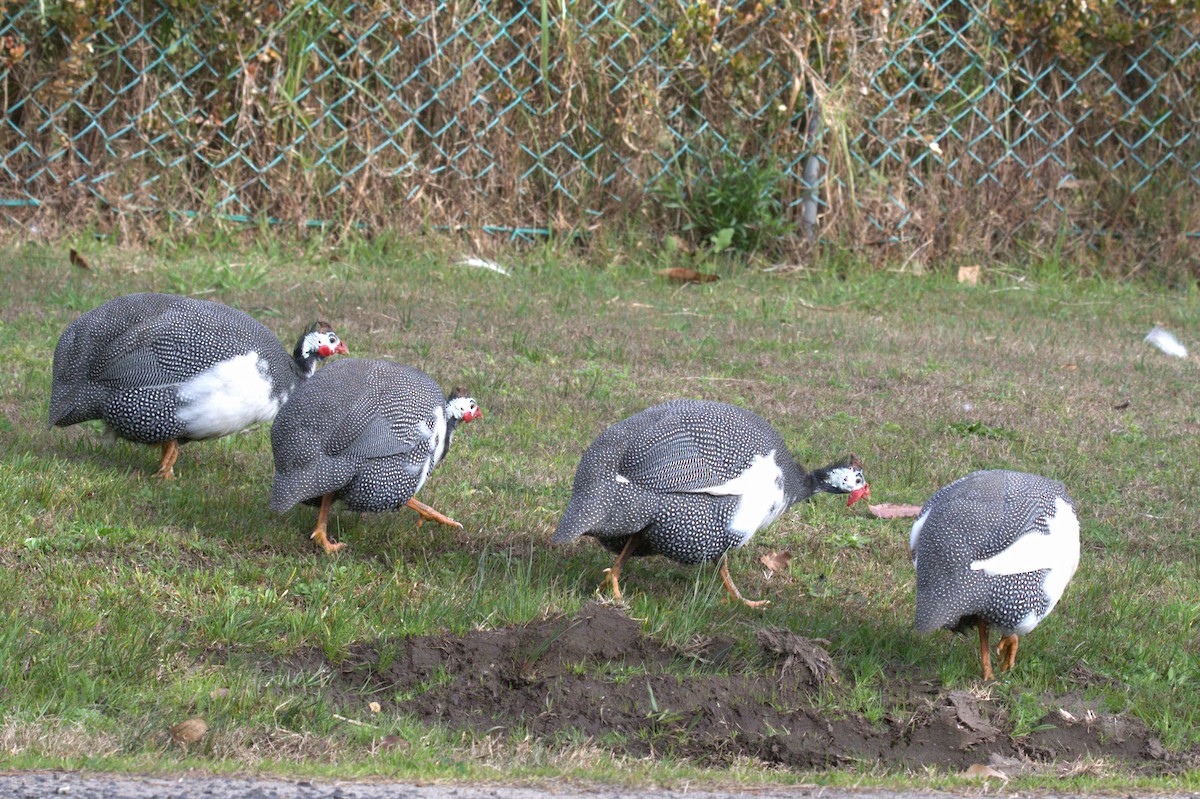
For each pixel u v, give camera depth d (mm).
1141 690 8414
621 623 8570
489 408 13070
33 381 12664
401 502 9570
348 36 20172
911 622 9234
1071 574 8328
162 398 10117
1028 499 8297
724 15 21062
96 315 10461
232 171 19938
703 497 8938
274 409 10586
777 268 20641
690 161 21203
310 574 9109
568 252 20562
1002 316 19031
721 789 6535
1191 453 12984
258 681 7719
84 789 5926
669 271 19719
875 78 21078
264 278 18016
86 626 8016
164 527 9547
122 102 19766
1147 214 21969
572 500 8914
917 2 21109
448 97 20484
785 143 20953
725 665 8375
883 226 21312
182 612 8406
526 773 6672
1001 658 8648
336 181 20250
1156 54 22281
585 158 20922
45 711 7102
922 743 7715
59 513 9547
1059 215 22078
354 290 17766
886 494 11477
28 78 19438
